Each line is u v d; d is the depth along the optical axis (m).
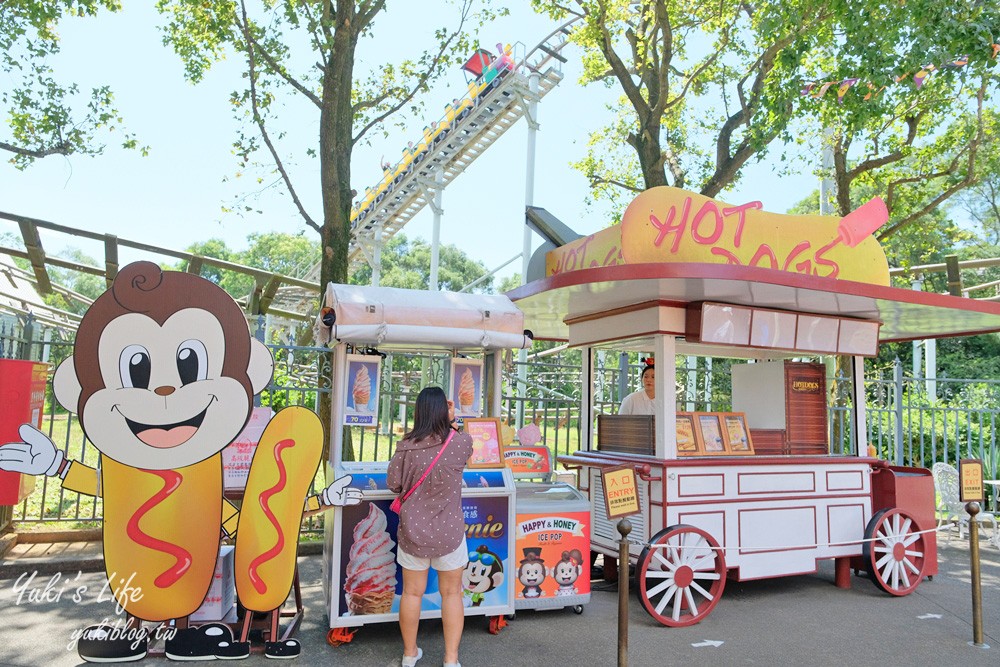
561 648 4.47
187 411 4.04
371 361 5.00
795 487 5.83
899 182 11.52
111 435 3.97
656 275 4.63
